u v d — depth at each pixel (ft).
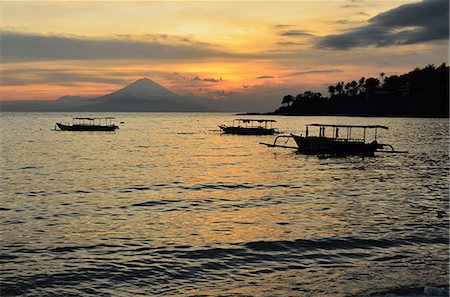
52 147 252.42
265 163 187.42
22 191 113.19
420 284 50.93
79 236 70.59
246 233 73.00
